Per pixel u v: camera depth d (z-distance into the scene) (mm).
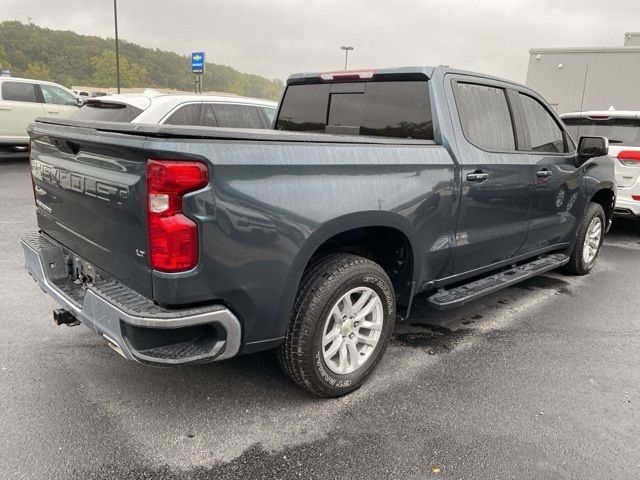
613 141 6961
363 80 3654
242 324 2379
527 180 3898
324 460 2354
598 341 3777
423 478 2258
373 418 2693
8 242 5766
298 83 4184
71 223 2750
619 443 2545
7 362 3125
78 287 2791
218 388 2938
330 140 2551
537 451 2459
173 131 2047
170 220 2049
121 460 2307
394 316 3061
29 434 2451
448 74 3357
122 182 2193
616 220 8883
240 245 2219
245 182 2199
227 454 2375
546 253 4941
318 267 2668
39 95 12484
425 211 3051
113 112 5902
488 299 4672
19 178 10609
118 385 2926
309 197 2434
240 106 6535
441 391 2988
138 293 2287
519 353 3535
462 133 3324
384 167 2779
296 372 2662
